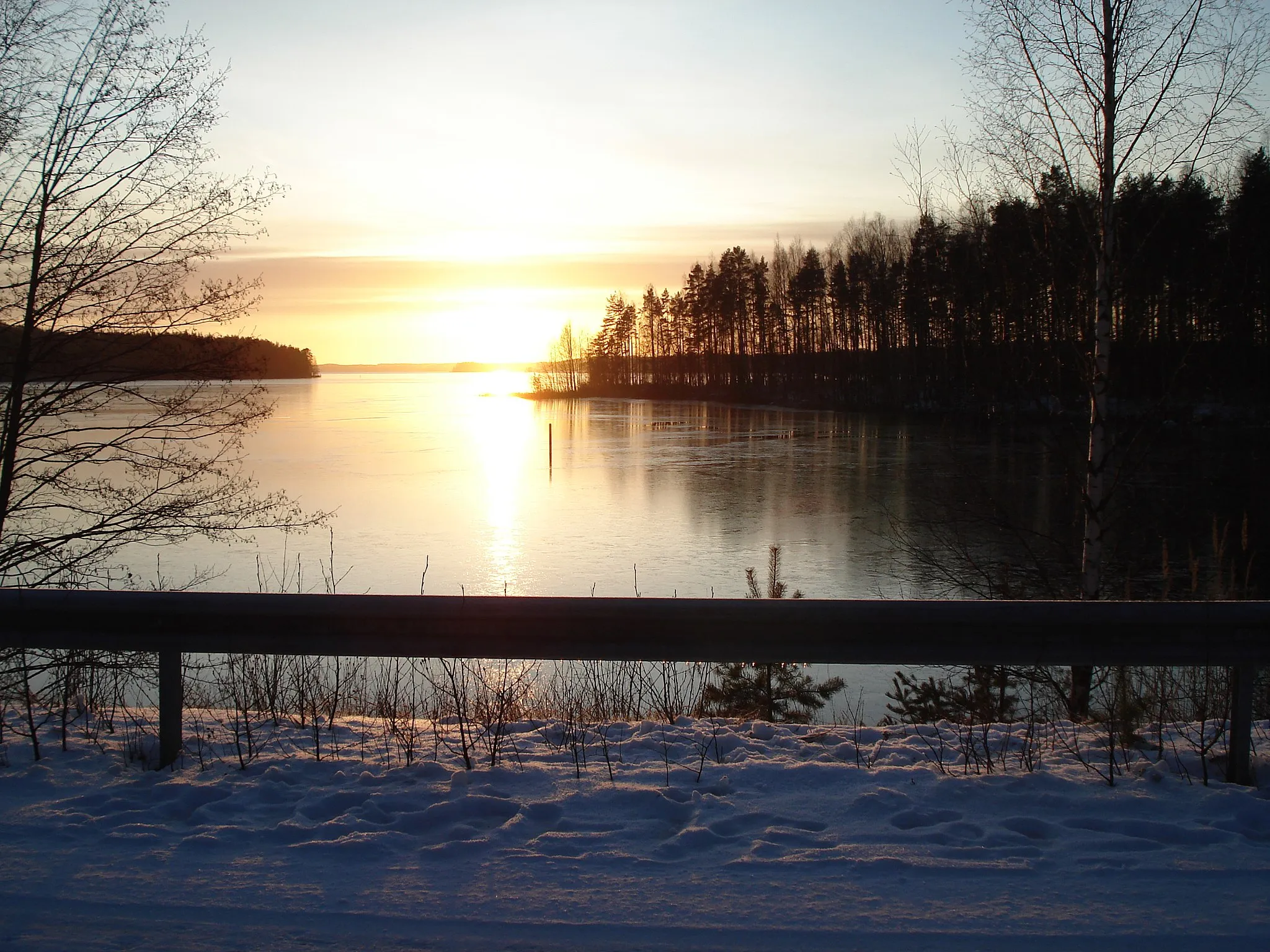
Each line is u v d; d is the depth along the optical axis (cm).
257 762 493
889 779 465
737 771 478
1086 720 625
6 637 492
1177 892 350
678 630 482
